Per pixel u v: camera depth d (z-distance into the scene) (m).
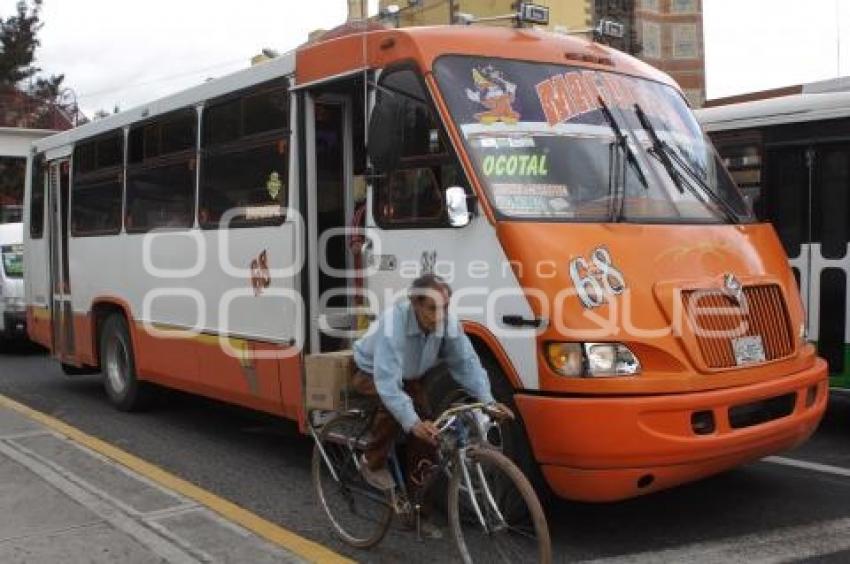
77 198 10.61
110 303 9.83
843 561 5.12
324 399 5.87
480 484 4.58
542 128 5.84
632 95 6.38
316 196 6.82
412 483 5.04
